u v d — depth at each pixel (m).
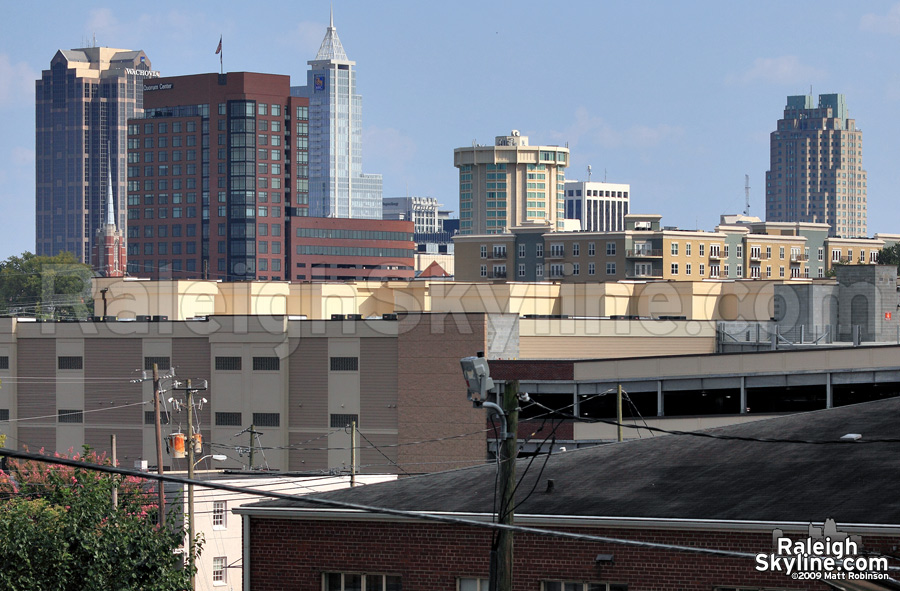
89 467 30.23
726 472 57.19
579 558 53.47
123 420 190.50
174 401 138.75
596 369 149.62
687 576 51.50
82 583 71.50
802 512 49.97
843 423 63.00
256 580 59.41
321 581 58.47
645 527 52.06
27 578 69.62
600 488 57.59
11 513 72.12
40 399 195.12
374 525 57.81
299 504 60.47
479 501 57.94
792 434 62.19
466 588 55.97
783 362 137.75
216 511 110.62
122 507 84.12
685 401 143.88
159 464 102.31
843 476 53.69
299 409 180.75
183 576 74.88
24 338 196.12
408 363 174.25
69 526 71.81
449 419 171.62
